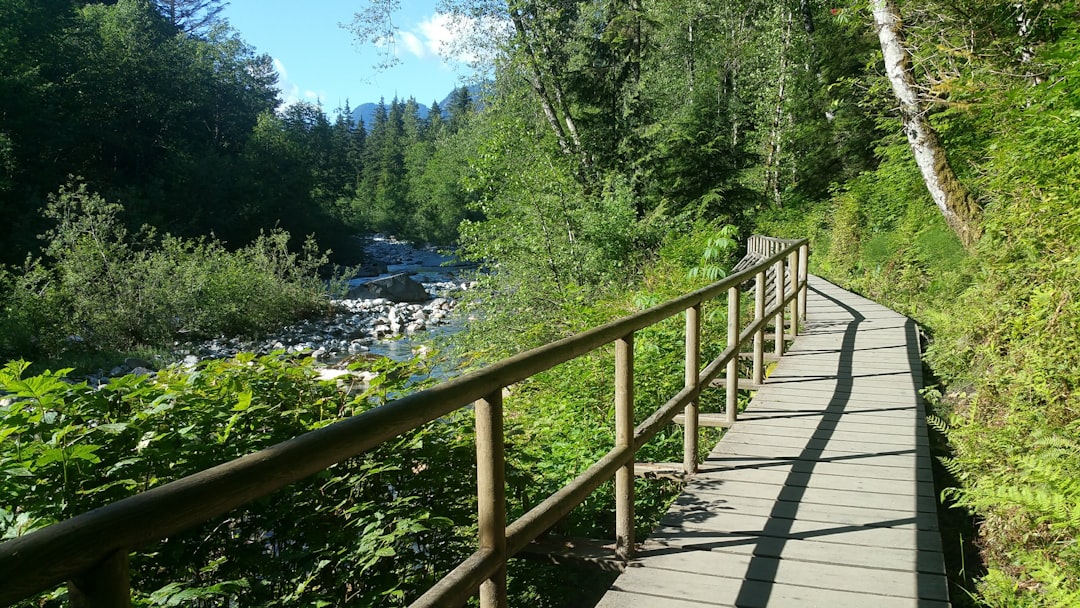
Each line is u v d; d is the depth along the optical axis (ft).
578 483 9.48
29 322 54.13
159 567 9.15
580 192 54.03
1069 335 15.51
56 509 8.36
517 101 72.69
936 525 12.05
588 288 44.29
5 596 2.94
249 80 208.54
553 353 8.54
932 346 25.76
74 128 120.88
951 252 37.22
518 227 50.29
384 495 11.30
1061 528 10.64
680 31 108.37
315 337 67.82
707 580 10.28
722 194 76.79
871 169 72.69
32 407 9.21
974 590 11.78
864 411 19.17
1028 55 29.14
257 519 9.73
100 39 144.97
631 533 11.14
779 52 91.66
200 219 133.90
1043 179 19.24
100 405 9.68
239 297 67.46
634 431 11.29
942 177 35.01
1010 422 15.28
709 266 38.34
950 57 32.58
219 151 170.50
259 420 10.64
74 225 60.90
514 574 13.69
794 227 77.15
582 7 74.28
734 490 13.76
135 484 8.77
